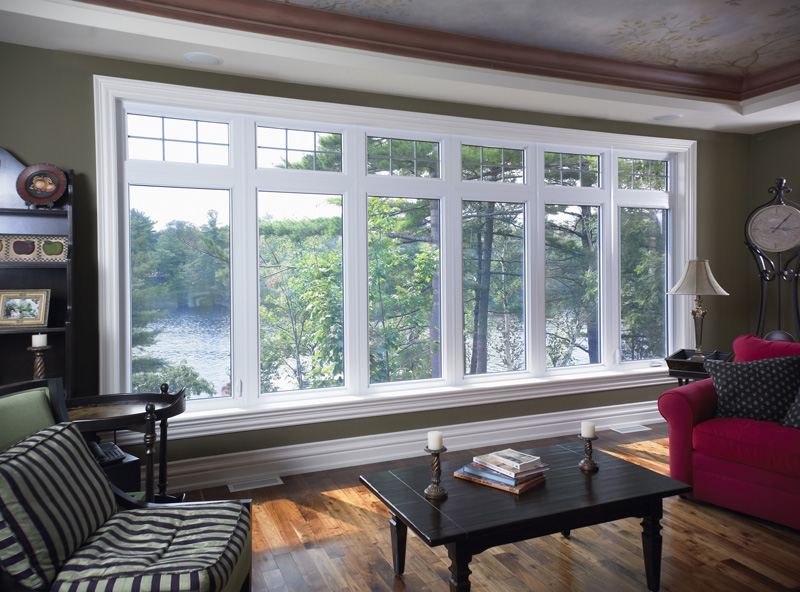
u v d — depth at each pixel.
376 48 3.58
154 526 1.95
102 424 2.46
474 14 3.42
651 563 2.29
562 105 4.40
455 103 4.29
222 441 3.63
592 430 2.55
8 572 1.53
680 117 4.80
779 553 2.61
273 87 3.76
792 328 5.14
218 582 1.64
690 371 4.05
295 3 3.25
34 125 3.22
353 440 3.97
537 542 2.77
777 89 4.49
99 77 3.33
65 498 1.77
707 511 3.10
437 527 1.99
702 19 3.52
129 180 3.50
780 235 4.86
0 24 2.93
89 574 1.61
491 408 4.43
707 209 5.30
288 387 3.94
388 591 2.33
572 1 3.27
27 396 2.09
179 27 3.12
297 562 2.58
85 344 3.33
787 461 2.72
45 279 3.21
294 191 3.92
